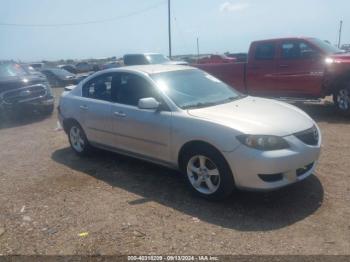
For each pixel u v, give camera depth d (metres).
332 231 3.68
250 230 3.79
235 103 5.08
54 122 10.50
